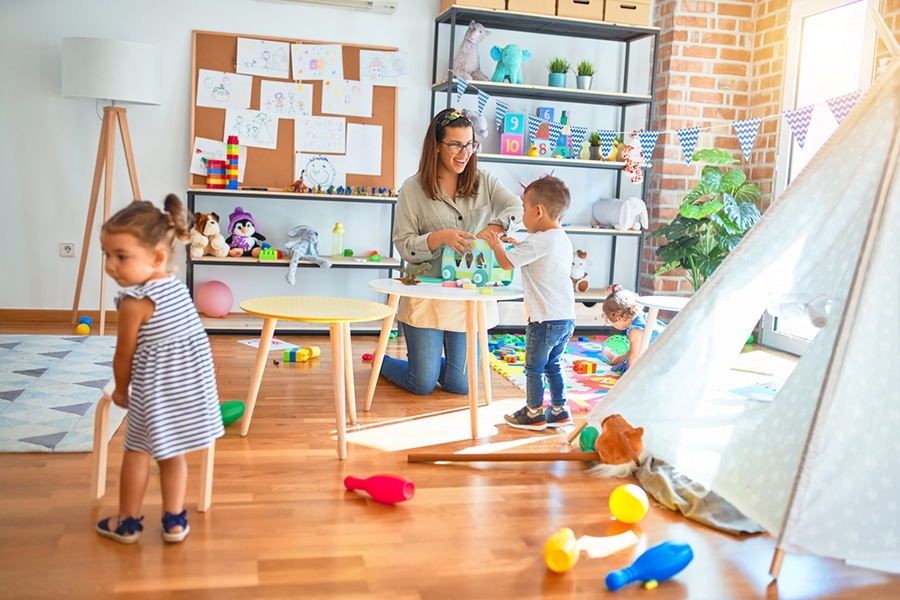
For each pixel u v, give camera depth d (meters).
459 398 3.27
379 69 4.57
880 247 1.92
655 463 2.39
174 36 4.36
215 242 4.27
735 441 2.27
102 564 1.73
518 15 4.34
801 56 4.41
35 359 3.48
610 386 3.52
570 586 1.74
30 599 1.58
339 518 2.03
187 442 1.78
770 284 2.38
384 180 4.62
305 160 4.50
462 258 3.00
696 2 4.70
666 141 4.77
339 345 2.44
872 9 2.13
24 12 4.22
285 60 4.45
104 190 4.35
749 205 4.38
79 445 2.45
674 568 1.76
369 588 1.68
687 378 2.54
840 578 1.83
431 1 4.62
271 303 2.58
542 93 4.55
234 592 1.64
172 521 1.84
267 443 2.59
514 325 4.71
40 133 4.31
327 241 4.67
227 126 4.40
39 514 1.97
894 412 1.91
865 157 2.11
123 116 4.05
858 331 1.89
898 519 1.91
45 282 4.42
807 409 2.08
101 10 4.28
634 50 4.93
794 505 1.82
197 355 1.80
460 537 1.95
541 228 2.83
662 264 4.89
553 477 2.39
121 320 1.74
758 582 1.79
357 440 2.67
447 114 3.01
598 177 4.98
